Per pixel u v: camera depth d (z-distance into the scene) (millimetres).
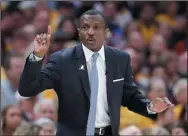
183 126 20047
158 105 12625
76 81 12555
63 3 32562
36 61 11906
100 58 12805
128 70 13211
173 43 33094
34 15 32812
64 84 12555
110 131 12672
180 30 34094
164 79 27453
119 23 33719
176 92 24031
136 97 13203
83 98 12531
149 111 12898
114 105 12680
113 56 12984
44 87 12438
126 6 34938
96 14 12625
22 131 18531
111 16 33188
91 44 12617
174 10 35375
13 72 24594
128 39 31125
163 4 35312
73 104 12531
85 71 12609
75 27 29969
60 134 12578
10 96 22641
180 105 23422
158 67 28688
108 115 12672
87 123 12445
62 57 12719
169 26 34250
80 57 12703
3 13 32156
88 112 12500
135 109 13266
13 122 19719
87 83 12555
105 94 12680
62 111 12648
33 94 12258
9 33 31328
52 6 33375
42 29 30250
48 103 21016
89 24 12555
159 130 19203
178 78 27766
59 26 30047
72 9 32656
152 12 34375
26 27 30266
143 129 19406
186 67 28047
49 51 26594
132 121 21125
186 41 33344
